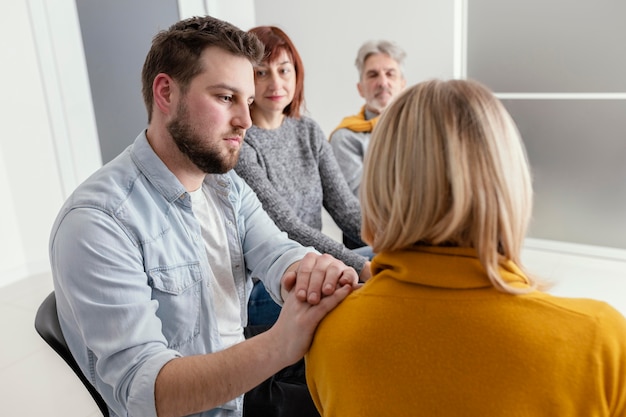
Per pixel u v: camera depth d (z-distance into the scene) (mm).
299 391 1299
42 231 3504
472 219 715
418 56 3445
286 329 883
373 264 806
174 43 1153
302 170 2035
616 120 3025
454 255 725
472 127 708
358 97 3701
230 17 4000
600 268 3141
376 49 2578
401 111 749
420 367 704
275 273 1308
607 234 3217
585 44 3004
